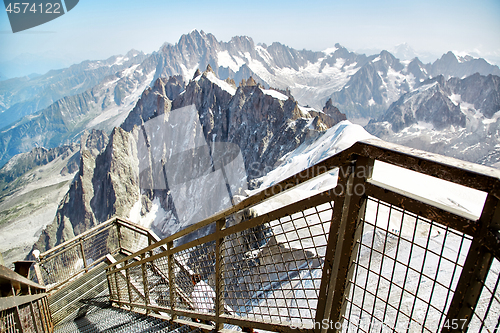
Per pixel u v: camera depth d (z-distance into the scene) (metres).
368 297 3.13
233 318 1.74
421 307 2.67
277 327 1.36
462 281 0.77
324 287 1.12
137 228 6.85
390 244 4.46
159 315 3.44
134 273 5.13
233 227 1.55
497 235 0.67
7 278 2.52
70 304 5.86
